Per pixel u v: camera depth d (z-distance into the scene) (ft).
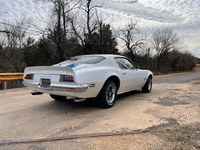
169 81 34.68
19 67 52.47
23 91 23.80
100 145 6.73
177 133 7.66
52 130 8.44
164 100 14.80
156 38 102.12
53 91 11.02
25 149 6.54
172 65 114.42
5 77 25.76
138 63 91.50
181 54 117.39
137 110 11.75
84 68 10.93
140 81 17.11
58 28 54.29
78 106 13.32
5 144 6.98
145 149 6.34
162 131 7.93
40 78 11.66
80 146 6.70
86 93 10.66
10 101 16.34
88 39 62.80
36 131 8.35
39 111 12.14
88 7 60.44
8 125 9.31
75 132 8.09
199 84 26.08
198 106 12.23
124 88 14.76
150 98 15.90
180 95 16.98
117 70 13.43
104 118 10.16
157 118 9.84
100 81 11.30
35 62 69.21
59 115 11.05
